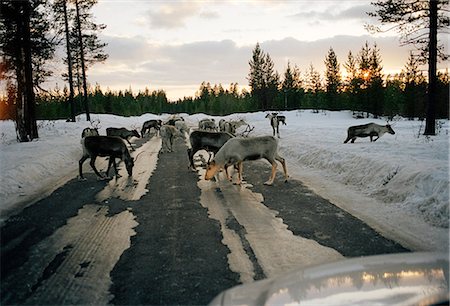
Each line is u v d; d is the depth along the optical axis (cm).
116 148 1092
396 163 902
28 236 581
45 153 1430
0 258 493
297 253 487
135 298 377
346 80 6075
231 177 1071
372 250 490
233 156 956
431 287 170
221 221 641
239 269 441
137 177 1103
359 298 164
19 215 702
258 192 867
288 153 1528
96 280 421
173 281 413
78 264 468
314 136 1994
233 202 776
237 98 9994
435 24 1655
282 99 7781
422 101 4809
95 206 763
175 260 473
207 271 437
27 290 401
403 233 552
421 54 1731
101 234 585
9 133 2595
